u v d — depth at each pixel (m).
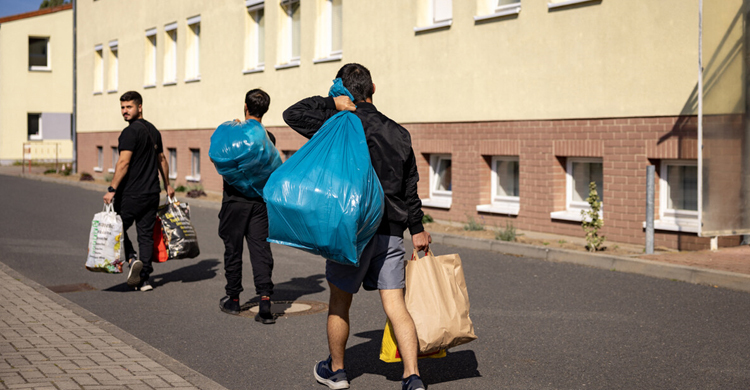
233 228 6.67
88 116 30.97
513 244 10.56
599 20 11.15
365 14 15.56
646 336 6.01
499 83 12.73
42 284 8.37
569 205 12.05
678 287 8.02
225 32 20.97
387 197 4.20
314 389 4.71
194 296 7.71
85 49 31.19
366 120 4.25
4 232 12.91
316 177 4.05
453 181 13.72
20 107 40.72
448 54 13.66
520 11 12.29
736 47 9.59
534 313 6.86
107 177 26.75
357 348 5.69
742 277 7.83
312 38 17.42
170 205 8.04
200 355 5.50
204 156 22.27
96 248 7.50
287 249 11.20
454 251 10.87
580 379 4.91
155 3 24.97
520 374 5.02
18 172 32.56
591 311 6.92
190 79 22.73
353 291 4.29
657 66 10.47
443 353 4.52
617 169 11.03
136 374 4.59
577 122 11.54
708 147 9.53
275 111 18.97
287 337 6.02
